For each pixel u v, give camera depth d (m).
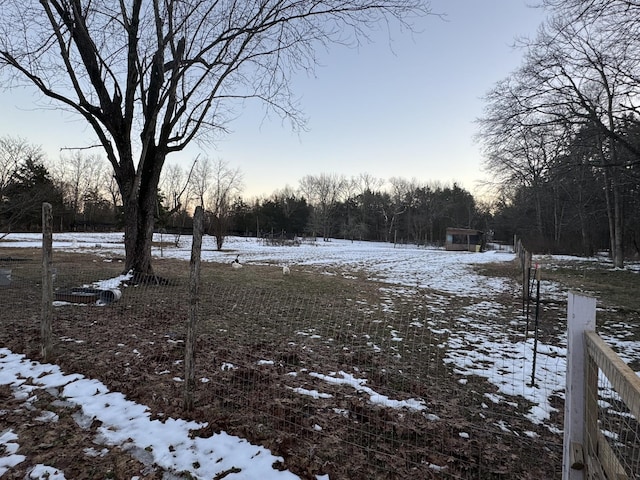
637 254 32.00
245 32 9.61
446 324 7.16
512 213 51.38
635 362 5.50
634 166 15.91
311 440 3.07
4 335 5.50
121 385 3.97
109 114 9.74
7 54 8.51
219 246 29.56
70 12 8.95
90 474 2.64
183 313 7.11
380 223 77.38
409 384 4.29
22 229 43.50
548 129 14.97
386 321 7.06
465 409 3.77
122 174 10.27
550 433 3.38
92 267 14.21
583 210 32.97
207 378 4.17
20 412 3.43
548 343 6.12
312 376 4.38
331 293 10.30
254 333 6.00
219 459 2.81
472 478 2.71
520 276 15.27
